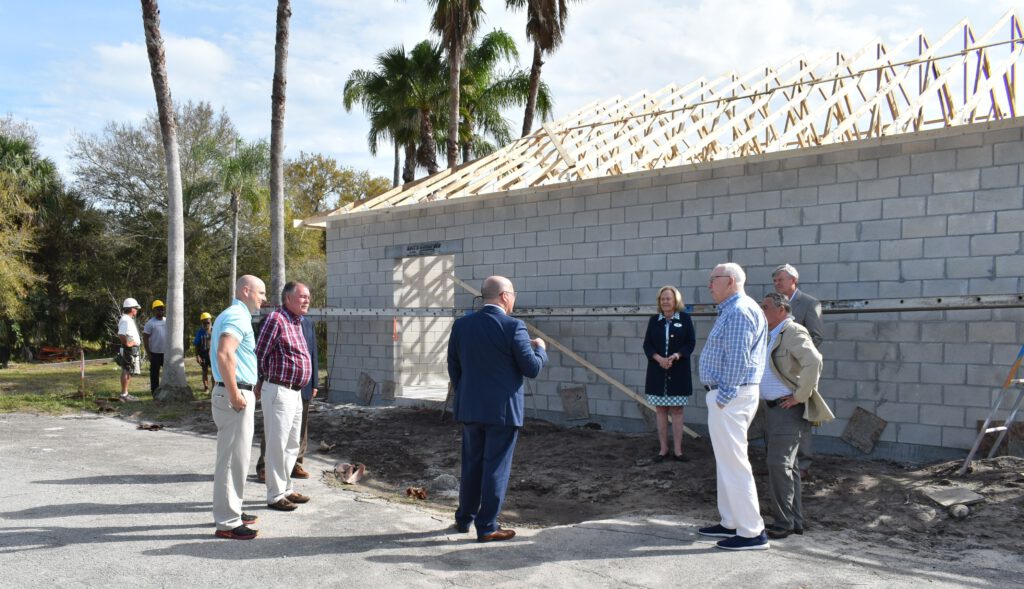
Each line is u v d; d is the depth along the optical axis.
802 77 10.59
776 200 8.00
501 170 11.34
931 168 7.05
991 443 6.66
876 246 7.36
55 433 9.31
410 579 4.27
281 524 5.39
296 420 6.03
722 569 4.44
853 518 5.52
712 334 4.95
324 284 29.27
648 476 7.02
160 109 12.32
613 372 9.28
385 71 22.17
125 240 28.94
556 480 7.20
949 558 4.63
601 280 9.40
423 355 13.41
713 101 10.41
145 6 12.02
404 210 11.52
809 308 6.57
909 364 7.18
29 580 4.17
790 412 5.08
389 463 8.11
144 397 12.90
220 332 4.89
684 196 8.69
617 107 12.89
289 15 13.22
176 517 5.49
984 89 7.73
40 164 28.81
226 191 24.53
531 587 4.15
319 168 42.34
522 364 5.02
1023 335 6.57
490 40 21.80
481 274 10.68
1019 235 6.60
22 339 27.45
